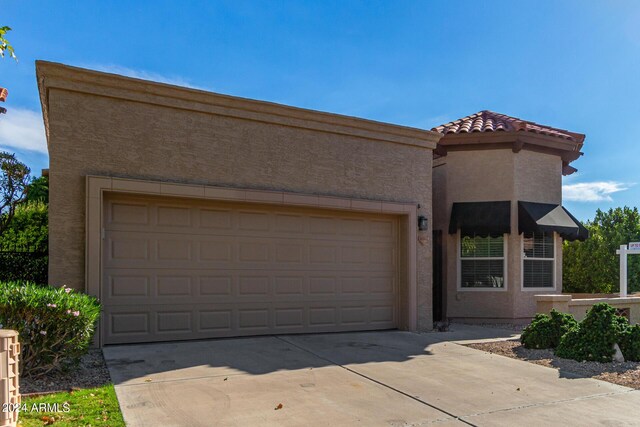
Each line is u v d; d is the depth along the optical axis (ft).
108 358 24.70
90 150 26.91
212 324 30.50
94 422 16.11
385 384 22.03
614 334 27.96
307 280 33.91
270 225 32.81
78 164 26.61
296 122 32.94
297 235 33.73
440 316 44.24
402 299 37.19
